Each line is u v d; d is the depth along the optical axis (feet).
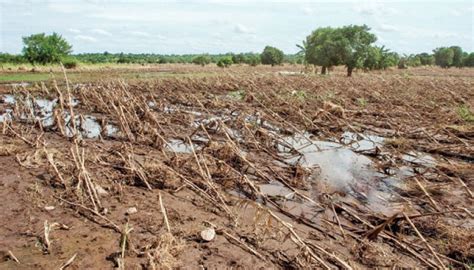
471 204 25.64
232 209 23.25
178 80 101.91
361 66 181.78
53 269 15.64
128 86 86.12
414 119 57.62
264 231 19.20
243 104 68.90
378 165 34.73
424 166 34.12
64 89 84.53
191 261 16.87
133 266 16.01
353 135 49.47
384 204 26.03
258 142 40.45
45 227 17.37
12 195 23.16
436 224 21.47
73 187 24.03
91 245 17.75
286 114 61.00
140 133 41.57
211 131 47.16
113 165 29.53
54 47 190.80
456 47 365.61
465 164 35.24
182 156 32.89
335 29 195.42
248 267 16.69
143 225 20.07
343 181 30.73
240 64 308.60
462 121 55.06
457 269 17.51
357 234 20.85
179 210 22.48
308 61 203.92
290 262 17.21
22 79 112.78
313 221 22.58
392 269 16.81
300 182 29.37
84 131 45.29
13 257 16.22
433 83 110.22
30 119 50.24
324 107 59.21
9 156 31.07
